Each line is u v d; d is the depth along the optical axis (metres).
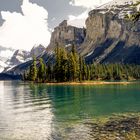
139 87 130.75
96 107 56.06
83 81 183.50
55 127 36.03
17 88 143.62
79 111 50.53
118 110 50.84
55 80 186.25
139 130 32.75
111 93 94.19
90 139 29.12
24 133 33.12
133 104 60.44
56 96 85.00
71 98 77.38
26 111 52.16
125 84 165.62
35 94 94.88
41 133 32.94
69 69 181.12
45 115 46.75
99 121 39.38
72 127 35.53
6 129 35.59
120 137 29.48
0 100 75.69
